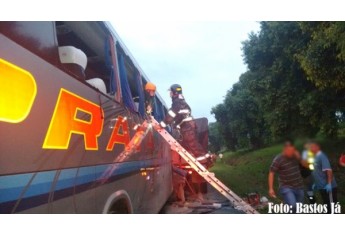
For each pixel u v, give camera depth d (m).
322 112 9.38
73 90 1.95
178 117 5.24
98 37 3.24
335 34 6.38
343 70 7.16
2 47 1.34
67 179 1.79
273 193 3.68
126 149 3.03
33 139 1.49
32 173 1.47
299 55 8.54
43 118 1.58
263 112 13.31
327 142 6.63
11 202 1.34
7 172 1.32
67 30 3.04
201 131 6.71
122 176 2.84
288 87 10.87
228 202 4.82
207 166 5.45
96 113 2.31
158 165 4.88
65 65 2.12
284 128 11.01
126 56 3.82
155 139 4.69
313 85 10.37
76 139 1.93
